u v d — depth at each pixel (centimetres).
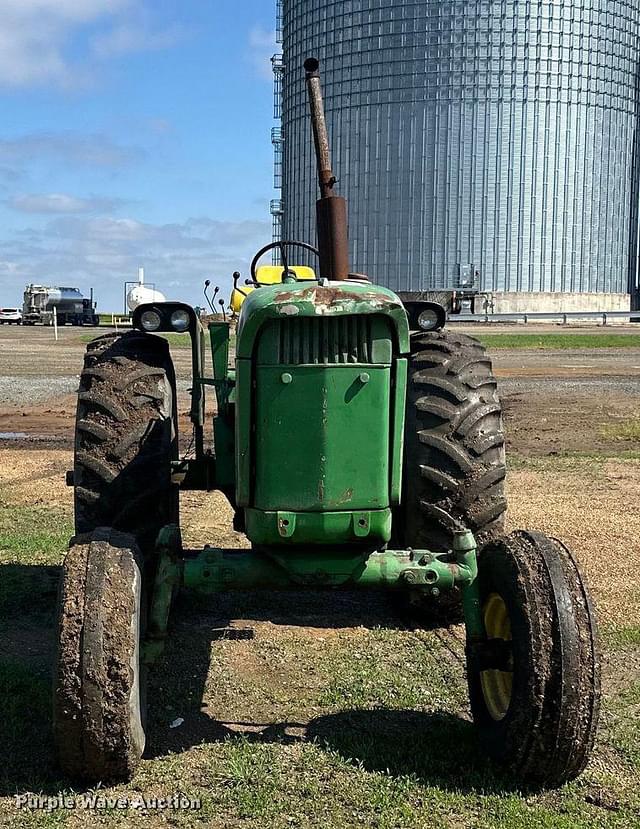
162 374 478
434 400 463
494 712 362
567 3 6306
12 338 3997
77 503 453
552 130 6400
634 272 7181
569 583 342
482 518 453
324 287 363
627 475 923
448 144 6291
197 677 447
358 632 512
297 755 369
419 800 337
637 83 6919
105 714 315
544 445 1130
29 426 1281
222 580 366
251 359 362
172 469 480
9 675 439
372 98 6294
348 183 6450
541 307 6525
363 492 364
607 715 410
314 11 6397
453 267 6397
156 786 345
